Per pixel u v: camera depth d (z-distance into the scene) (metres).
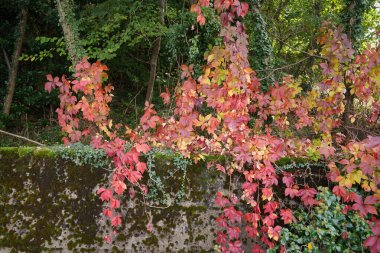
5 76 8.34
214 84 2.83
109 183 3.01
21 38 7.97
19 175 2.97
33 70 8.60
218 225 3.05
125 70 9.04
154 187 3.05
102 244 2.99
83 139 4.40
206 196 3.08
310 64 7.05
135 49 9.00
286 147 3.26
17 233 2.94
